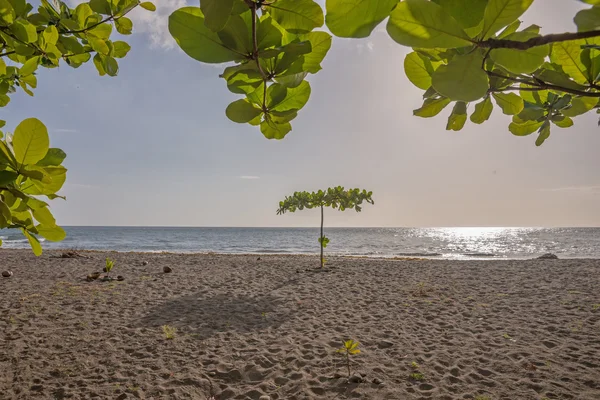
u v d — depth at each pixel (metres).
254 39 0.52
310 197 15.09
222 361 5.34
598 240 64.38
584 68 0.72
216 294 9.68
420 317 7.58
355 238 79.56
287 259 19.56
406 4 0.43
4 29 1.23
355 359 5.38
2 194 0.88
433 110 0.79
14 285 10.34
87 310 7.87
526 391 4.38
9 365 5.12
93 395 4.38
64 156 0.98
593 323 6.90
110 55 1.51
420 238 80.94
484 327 6.85
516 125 1.01
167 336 6.28
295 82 0.62
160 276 12.42
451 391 4.42
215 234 101.31
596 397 4.20
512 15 0.40
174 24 0.54
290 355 5.52
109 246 44.78
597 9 0.37
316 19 0.52
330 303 8.79
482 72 0.47
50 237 1.01
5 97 1.60
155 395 4.39
